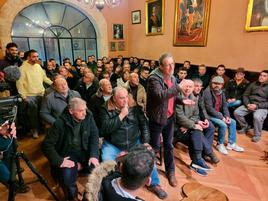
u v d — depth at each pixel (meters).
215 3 3.96
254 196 1.88
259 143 2.86
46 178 2.13
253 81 3.49
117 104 1.85
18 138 3.00
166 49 5.42
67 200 1.72
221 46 4.00
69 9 5.95
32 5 5.38
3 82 2.07
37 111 2.94
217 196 1.43
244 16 3.51
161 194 1.84
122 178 0.83
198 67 4.33
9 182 1.51
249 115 3.31
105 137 1.99
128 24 6.91
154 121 1.86
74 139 1.74
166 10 5.16
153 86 1.73
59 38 6.02
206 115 2.64
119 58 6.14
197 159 2.22
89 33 6.51
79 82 3.42
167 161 2.04
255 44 3.43
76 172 1.71
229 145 2.70
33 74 2.98
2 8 4.96
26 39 5.51
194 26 4.45
